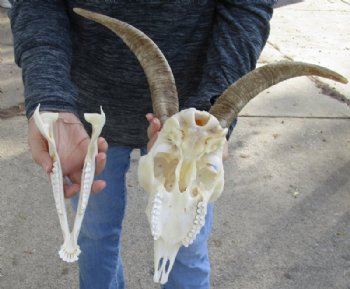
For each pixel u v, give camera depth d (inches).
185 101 92.6
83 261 104.3
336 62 285.1
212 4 84.9
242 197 163.0
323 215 158.2
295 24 341.7
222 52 78.7
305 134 204.1
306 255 142.6
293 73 66.1
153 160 61.9
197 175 63.3
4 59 246.8
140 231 145.2
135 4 81.1
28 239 139.2
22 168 166.7
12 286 126.3
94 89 90.9
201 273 93.7
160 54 65.7
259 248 143.4
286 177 175.6
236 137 197.2
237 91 66.2
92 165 61.2
